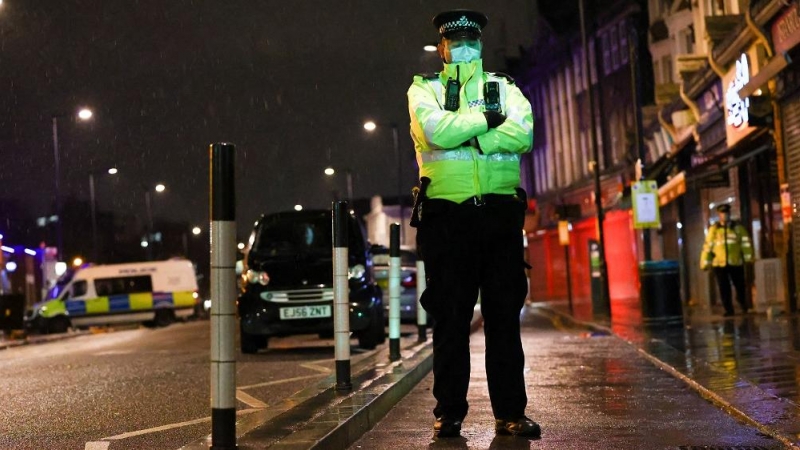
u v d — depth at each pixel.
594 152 21.73
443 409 5.73
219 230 4.49
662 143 29.66
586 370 9.66
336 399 6.63
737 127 17.14
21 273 58.28
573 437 5.64
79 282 36.81
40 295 60.97
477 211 5.50
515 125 5.52
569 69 43.53
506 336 5.71
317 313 14.07
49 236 66.31
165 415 7.36
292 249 14.58
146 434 6.39
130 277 37.31
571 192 44.28
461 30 5.66
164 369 11.55
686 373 8.37
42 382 10.49
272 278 14.20
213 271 4.50
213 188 4.48
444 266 5.61
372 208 73.44
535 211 46.19
